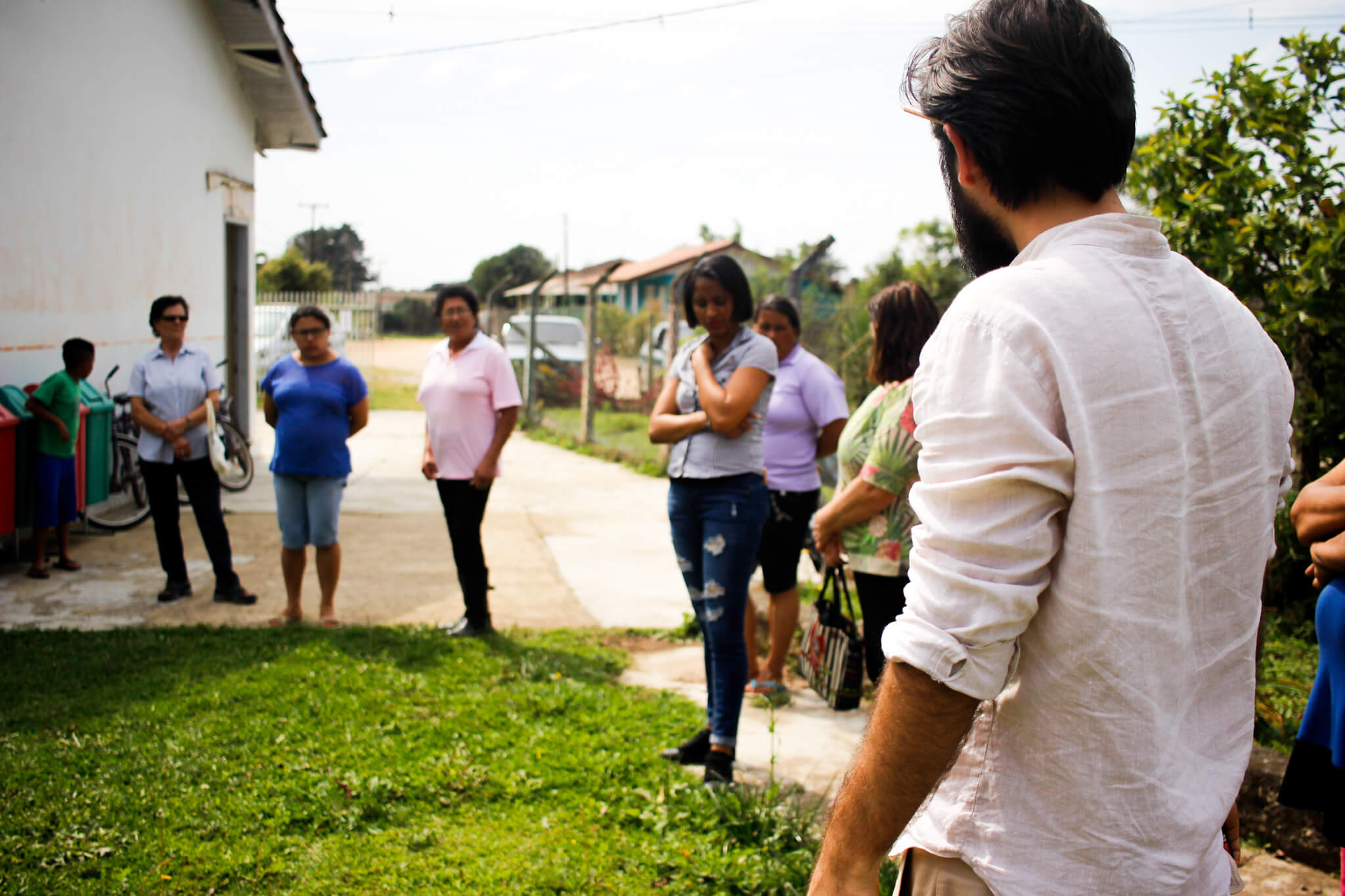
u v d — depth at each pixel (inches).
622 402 759.1
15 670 174.1
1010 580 41.6
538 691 172.9
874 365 137.4
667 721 161.9
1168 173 189.9
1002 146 46.3
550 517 354.6
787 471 179.2
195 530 311.4
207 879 110.2
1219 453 44.1
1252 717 48.0
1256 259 184.7
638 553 301.1
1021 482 41.4
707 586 138.6
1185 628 43.7
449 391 203.5
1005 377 42.0
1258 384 46.2
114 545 287.3
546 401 763.4
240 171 434.3
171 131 358.0
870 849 44.9
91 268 303.0
